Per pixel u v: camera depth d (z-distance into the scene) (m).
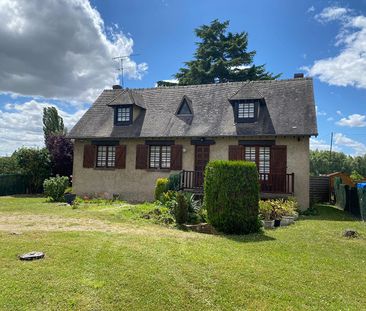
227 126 17.14
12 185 23.09
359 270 6.39
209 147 17.31
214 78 33.38
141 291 5.07
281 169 15.91
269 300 4.99
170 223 10.83
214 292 5.16
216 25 34.53
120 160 19.06
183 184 16.67
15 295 4.78
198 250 7.20
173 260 6.40
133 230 9.34
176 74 35.12
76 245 7.15
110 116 20.55
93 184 19.55
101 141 19.59
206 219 10.55
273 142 16.14
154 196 17.55
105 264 6.02
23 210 13.35
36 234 8.27
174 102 20.02
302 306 4.84
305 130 15.41
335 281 5.77
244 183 9.80
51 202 16.84
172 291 5.11
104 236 8.20
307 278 5.84
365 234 9.63
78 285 5.14
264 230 10.30
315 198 21.61
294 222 11.98
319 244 8.33
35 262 6.05
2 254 6.43
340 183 19.05
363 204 12.91
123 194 18.86
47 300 4.70
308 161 15.61
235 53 34.16
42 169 23.67
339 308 4.82
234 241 8.47
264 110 17.30
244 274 5.85
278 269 6.21
